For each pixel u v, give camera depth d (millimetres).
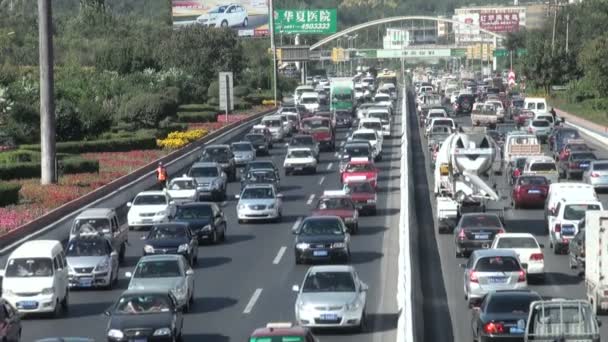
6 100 87812
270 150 99938
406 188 53969
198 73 153750
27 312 34938
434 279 40000
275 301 36750
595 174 66000
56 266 36031
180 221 50250
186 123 116375
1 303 29281
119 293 39875
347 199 53469
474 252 35562
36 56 146625
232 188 75000
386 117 108000
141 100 105875
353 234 52375
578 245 40938
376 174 70000
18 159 74875
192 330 32219
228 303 36688
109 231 46250
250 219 57656
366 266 43250
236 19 187000
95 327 33531
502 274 33938
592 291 34000
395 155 90625
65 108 89812
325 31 181625
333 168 84500
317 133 97875
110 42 161875
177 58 153875
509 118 121000
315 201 65250
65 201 60281
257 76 184625
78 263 40188
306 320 30984
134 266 45812
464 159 52625
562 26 185500
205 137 101750
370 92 167375
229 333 31656
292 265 44375
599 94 141000
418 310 31266
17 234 50000
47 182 67188
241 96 159875
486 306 28000
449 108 144750
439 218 51375
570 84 158375
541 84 164125
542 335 24625
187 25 173000
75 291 40469
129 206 59344
